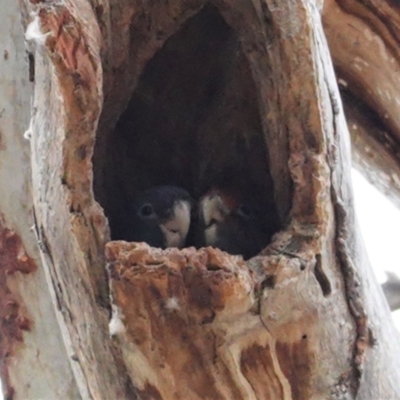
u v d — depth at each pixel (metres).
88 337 2.88
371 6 4.25
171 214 3.95
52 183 2.82
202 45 3.54
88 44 2.65
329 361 2.86
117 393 2.87
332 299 2.83
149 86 3.63
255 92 3.58
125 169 3.77
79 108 2.65
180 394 2.75
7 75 4.02
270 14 2.88
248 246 3.94
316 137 2.83
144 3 3.15
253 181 3.92
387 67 4.45
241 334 2.68
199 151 3.92
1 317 4.04
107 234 2.74
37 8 2.61
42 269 3.99
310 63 2.82
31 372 4.03
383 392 3.09
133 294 2.56
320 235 2.76
